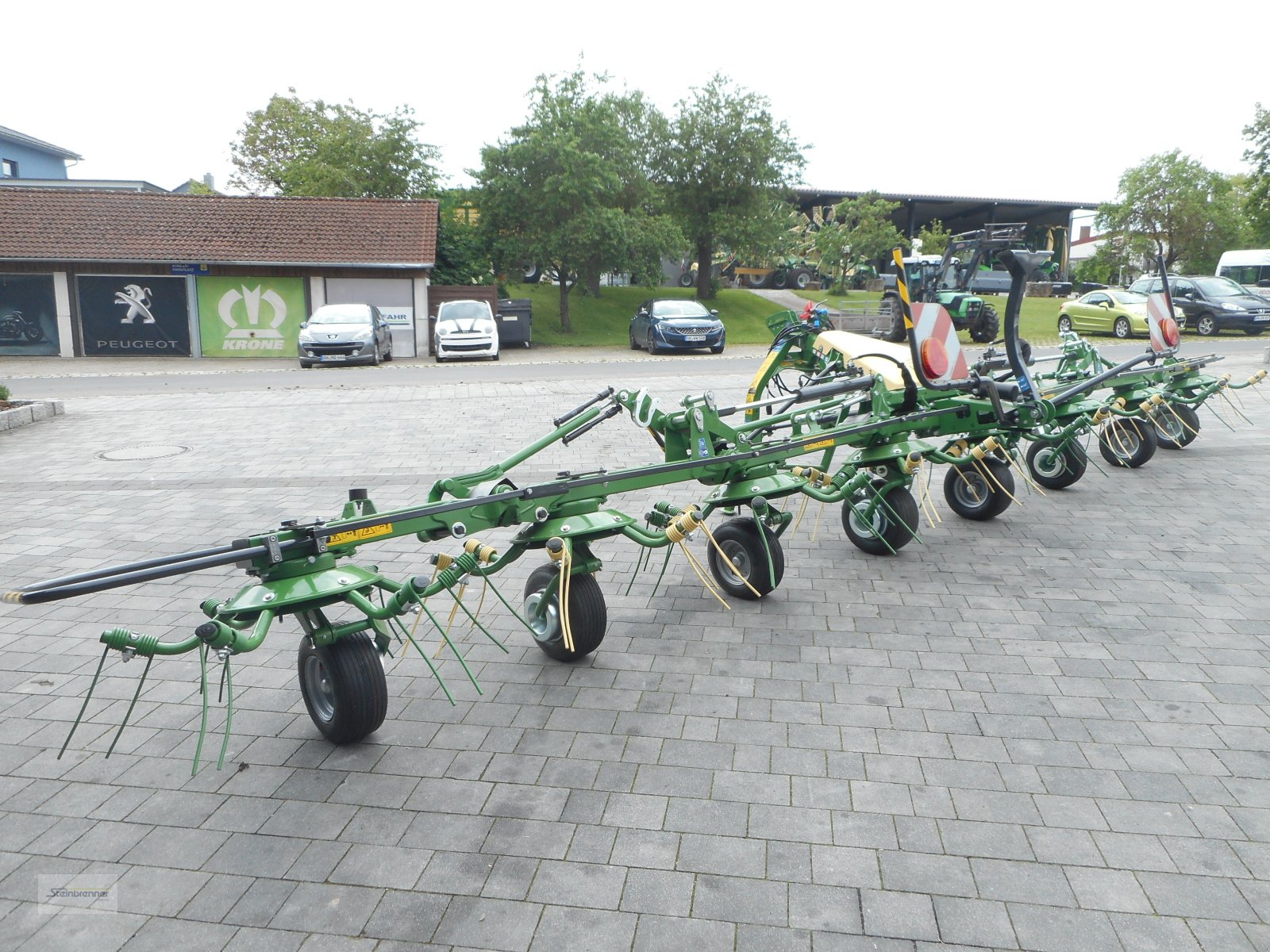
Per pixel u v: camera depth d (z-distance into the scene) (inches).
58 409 560.1
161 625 232.4
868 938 119.5
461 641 222.1
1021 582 259.4
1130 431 396.5
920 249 1745.8
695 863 135.2
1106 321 1053.2
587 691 193.3
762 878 131.6
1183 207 1577.3
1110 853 136.7
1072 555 283.4
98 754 169.3
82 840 143.0
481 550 176.2
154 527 318.3
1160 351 397.4
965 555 285.3
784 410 335.3
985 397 292.0
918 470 264.4
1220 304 1021.8
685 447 236.7
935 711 182.2
